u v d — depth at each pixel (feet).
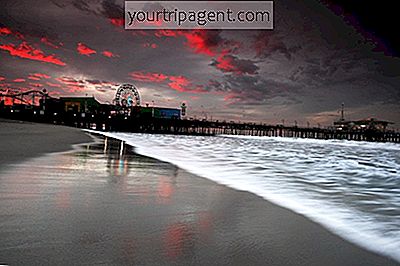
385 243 9.23
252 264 7.23
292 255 7.93
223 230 9.56
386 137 261.85
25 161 21.83
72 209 10.58
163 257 7.22
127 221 9.71
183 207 12.09
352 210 13.74
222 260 7.31
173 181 18.57
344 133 288.10
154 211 11.14
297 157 50.65
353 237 9.71
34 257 6.72
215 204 13.11
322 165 38.06
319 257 7.91
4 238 7.69
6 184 13.79
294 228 10.35
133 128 238.68
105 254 7.12
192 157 38.73
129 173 20.25
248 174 25.08
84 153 31.35
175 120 264.31
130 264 6.70
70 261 6.64
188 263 7.00
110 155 31.65
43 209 10.36
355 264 7.62
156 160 30.68
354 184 23.32
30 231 8.25
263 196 15.92
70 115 227.61
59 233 8.23
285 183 21.40
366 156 67.00
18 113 244.22
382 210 14.05
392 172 33.73
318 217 12.10
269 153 56.95
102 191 13.89
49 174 17.24
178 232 9.05
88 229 8.70
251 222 10.72
